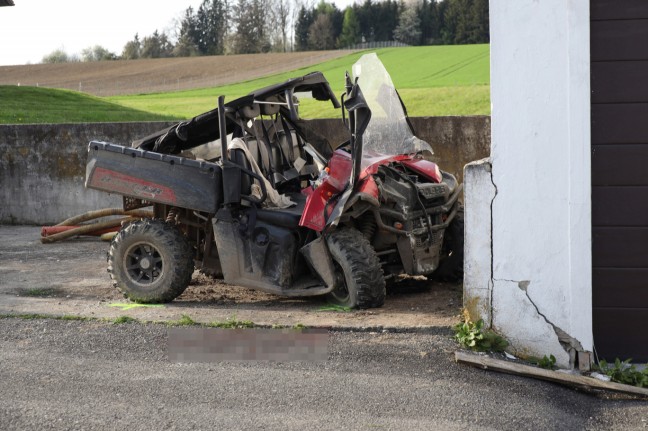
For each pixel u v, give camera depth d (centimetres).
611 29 550
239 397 480
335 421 445
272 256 701
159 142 761
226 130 752
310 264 692
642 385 532
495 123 559
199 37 9950
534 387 506
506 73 553
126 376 517
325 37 9225
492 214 567
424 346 573
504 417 455
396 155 779
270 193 714
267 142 753
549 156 552
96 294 776
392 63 5928
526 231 560
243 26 9275
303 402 472
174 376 516
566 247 554
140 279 736
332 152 812
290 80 735
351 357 551
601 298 566
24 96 3903
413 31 9175
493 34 553
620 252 562
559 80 546
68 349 576
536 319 562
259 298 749
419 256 719
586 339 554
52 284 827
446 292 754
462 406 469
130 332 612
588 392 512
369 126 778
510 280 566
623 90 553
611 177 559
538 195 556
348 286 677
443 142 1152
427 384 504
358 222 730
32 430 432
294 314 666
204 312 682
